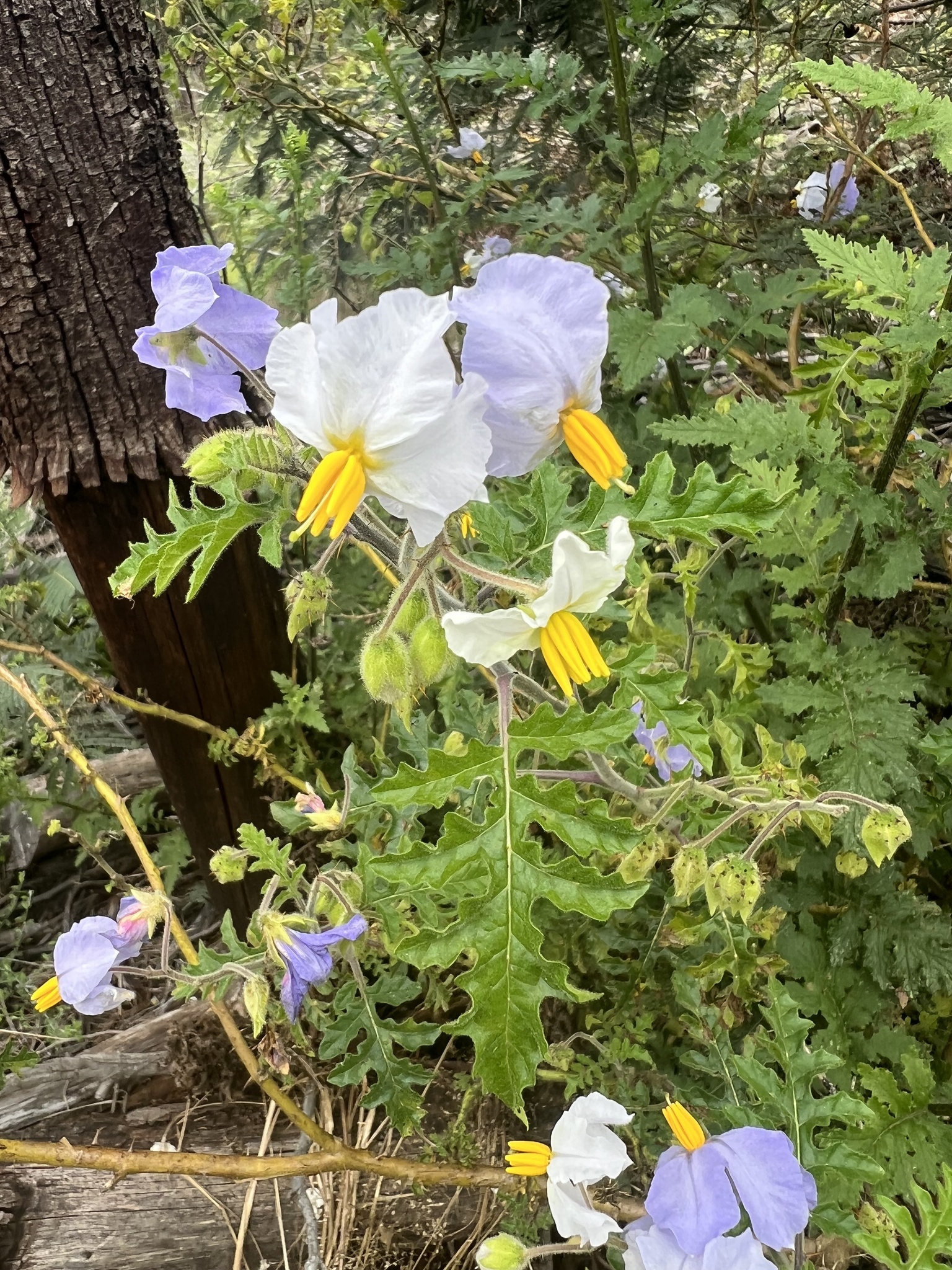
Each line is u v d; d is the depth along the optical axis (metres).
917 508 0.40
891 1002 0.38
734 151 0.39
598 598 0.19
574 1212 0.26
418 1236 0.40
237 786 0.48
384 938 0.32
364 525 0.23
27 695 0.40
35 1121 0.45
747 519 0.21
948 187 0.54
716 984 0.35
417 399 0.17
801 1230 0.24
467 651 0.19
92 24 0.30
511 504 0.36
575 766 0.39
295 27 0.59
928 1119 0.33
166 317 0.22
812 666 0.34
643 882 0.21
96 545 0.37
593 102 0.43
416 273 0.54
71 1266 0.39
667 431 0.34
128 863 0.63
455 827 0.21
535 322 0.17
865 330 0.52
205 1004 0.47
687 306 0.38
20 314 0.32
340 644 0.53
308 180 0.64
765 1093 0.29
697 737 0.23
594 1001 0.41
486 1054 0.21
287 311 0.60
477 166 0.57
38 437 0.34
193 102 0.69
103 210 0.32
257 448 0.21
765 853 0.40
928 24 0.58
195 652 0.42
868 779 0.32
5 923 0.59
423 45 0.52
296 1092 0.45
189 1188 0.42
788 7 0.58
